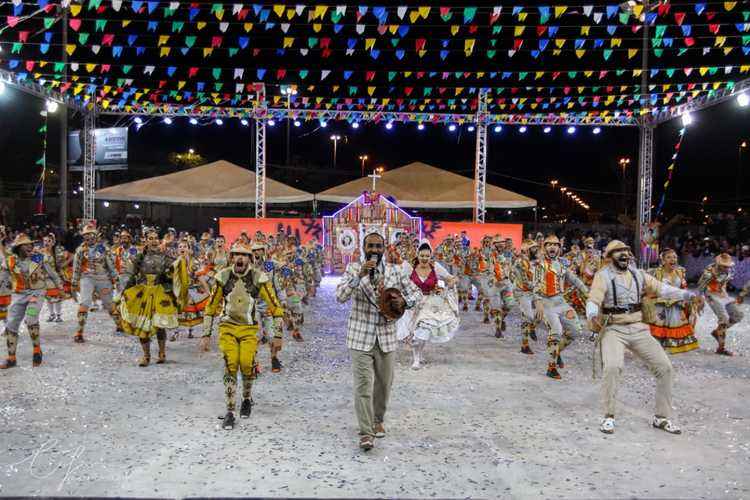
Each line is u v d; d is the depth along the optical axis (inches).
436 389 282.5
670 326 336.2
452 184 1063.0
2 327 448.1
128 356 348.5
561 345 316.2
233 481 174.7
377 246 202.4
